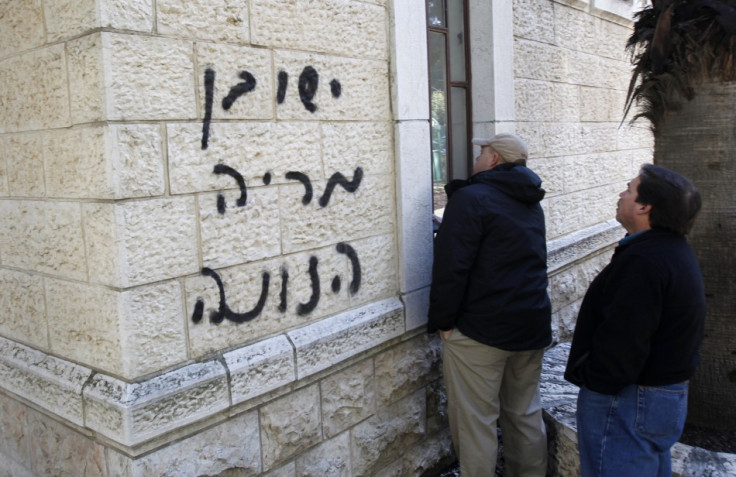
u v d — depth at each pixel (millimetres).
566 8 5199
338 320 3031
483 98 4336
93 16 2113
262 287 2682
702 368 3498
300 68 2779
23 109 2502
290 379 2738
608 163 6098
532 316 3184
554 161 5129
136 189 2219
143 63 2213
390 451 3398
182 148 2350
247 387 2566
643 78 3566
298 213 2816
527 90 4730
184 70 2338
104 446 2387
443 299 3111
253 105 2590
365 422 3238
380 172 3271
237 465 2600
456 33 4293
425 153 3516
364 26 3111
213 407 2449
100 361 2359
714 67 3244
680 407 2600
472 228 3062
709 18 3213
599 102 5848
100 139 2164
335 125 2979
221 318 2529
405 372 3471
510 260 3117
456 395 3262
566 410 3689
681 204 2520
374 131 3217
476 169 3438
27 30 2406
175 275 2359
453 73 4285
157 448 2330
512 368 3414
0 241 2801
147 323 2283
